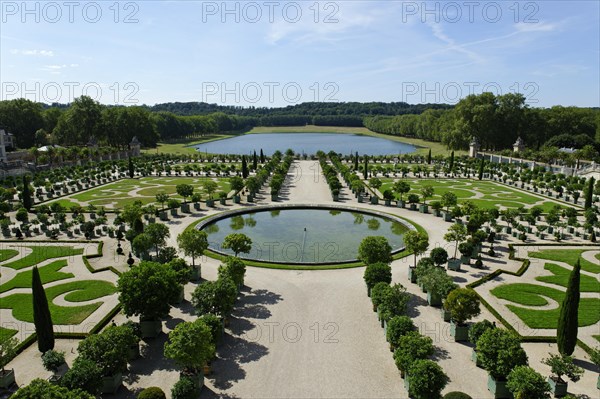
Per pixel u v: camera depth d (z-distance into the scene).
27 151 144.50
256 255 54.06
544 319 37.09
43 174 110.06
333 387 27.59
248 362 30.20
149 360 30.41
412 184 110.19
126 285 31.92
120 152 161.88
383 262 43.62
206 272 47.59
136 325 31.17
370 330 34.88
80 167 123.31
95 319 36.59
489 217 61.38
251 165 139.88
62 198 88.25
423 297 41.25
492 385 26.69
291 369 29.45
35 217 73.25
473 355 30.39
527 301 40.50
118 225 64.88
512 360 25.84
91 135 183.75
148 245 46.81
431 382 24.06
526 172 116.62
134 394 26.64
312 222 71.62
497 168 131.88
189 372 26.92
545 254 54.53
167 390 26.94
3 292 42.16
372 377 28.66
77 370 24.30
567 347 29.36
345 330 34.84
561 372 26.42
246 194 92.44
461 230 50.19
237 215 75.69
